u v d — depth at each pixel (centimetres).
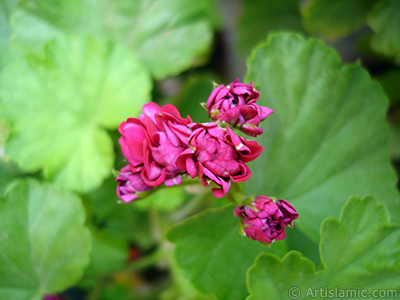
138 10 21
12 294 15
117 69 19
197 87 23
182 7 21
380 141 18
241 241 16
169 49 21
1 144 19
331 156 18
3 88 18
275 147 17
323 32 24
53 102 18
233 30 27
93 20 21
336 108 18
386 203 18
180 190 20
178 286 21
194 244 16
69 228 16
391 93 25
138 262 21
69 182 18
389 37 22
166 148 12
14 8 20
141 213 22
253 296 14
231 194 15
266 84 17
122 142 13
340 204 18
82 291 22
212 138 12
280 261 14
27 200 16
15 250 15
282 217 13
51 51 18
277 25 26
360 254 15
